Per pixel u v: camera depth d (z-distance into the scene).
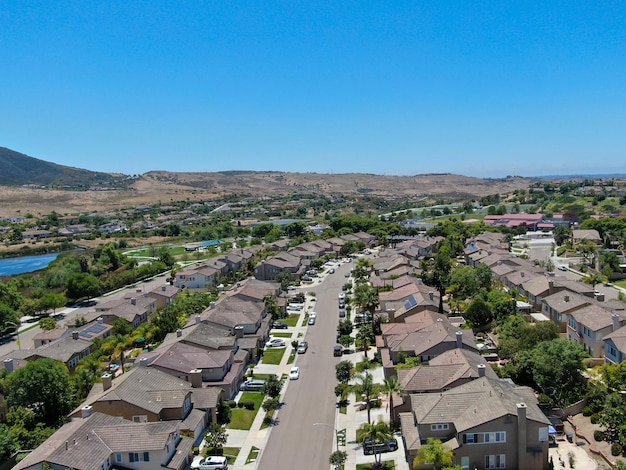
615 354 77.62
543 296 109.50
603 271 147.12
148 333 103.75
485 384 60.78
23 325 134.38
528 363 73.81
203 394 72.06
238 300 115.94
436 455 52.47
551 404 67.69
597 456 58.12
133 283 178.62
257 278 169.50
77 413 65.25
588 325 85.12
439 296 121.06
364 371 82.50
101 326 111.12
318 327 115.44
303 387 83.12
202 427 68.62
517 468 54.47
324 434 67.88
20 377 73.00
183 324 108.38
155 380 71.06
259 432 69.12
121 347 92.88
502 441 54.50
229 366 83.69
